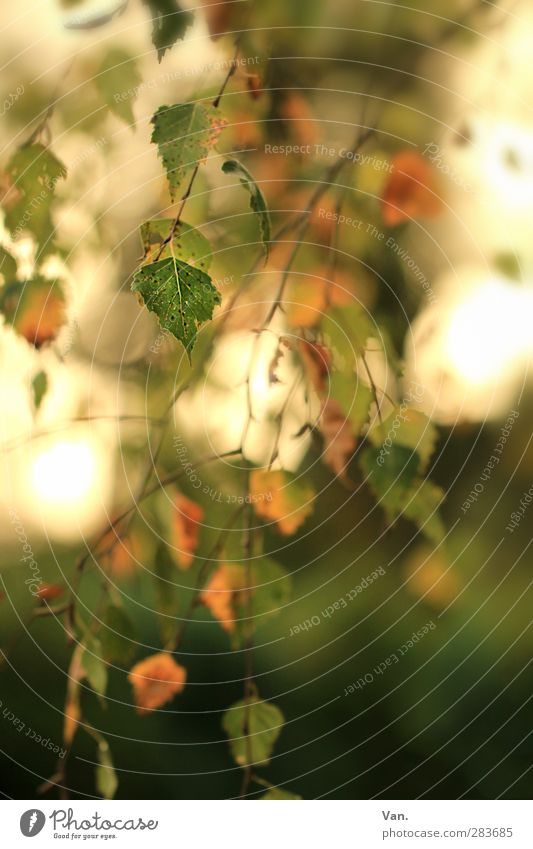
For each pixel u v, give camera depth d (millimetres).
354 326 794
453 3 910
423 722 1306
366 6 894
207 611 1464
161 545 769
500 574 1267
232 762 1346
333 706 1351
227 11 815
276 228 876
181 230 665
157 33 713
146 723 1391
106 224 890
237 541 771
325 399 779
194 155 683
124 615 756
